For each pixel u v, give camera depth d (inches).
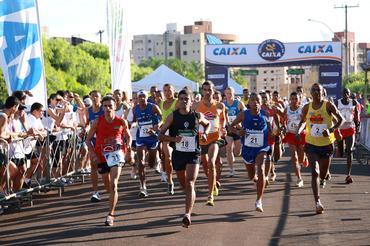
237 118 386.6
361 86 2502.5
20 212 394.0
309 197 426.3
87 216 369.1
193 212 372.8
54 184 458.6
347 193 443.5
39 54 462.3
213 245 289.3
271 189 467.8
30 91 458.3
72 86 1941.4
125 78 707.4
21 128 424.5
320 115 378.3
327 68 1446.9
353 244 285.6
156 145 455.8
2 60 447.2
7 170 387.2
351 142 500.7
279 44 1455.5
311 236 304.2
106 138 350.9
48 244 296.8
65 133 498.9
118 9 681.6
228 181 521.3
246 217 356.2
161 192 461.1
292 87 4146.2
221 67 1472.7
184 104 336.5
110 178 343.0
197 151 336.2
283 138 485.4
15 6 449.7
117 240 301.6
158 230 323.3
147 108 452.1
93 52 2459.4
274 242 293.1
